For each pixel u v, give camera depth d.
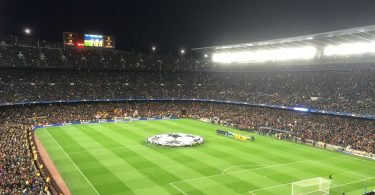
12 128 67.25
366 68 88.00
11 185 34.56
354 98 80.31
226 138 70.62
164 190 38.94
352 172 47.25
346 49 84.31
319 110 79.81
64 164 48.78
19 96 91.44
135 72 124.12
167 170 46.56
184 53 145.38
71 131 76.50
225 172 46.03
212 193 38.19
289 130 75.38
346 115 74.19
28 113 88.81
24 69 103.56
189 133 75.75
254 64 121.38
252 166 49.22
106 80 115.12
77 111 96.81
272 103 93.19
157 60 132.88
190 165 49.16
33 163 44.22
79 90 105.06
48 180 39.00
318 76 99.31
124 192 38.16
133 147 60.19
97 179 42.38
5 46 103.88
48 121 85.12
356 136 65.06
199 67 135.25
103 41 117.38
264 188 40.00
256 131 79.31
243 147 62.03
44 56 108.44
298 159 53.91
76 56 116.06
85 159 51.66
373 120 71.38
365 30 66.56
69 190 38.41
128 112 103.19
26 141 55.56
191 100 114.25
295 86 99.44
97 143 63.31
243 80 118.25
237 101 102.94
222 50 116.50
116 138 68.50
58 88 102.38
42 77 104.50
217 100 108.62
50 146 60.28
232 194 38.00
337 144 63.44
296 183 41.41
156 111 106.00
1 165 39.94
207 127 85.12
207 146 62.25
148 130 79.06
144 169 46.84
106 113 99.12
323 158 54.94
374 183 42.66
